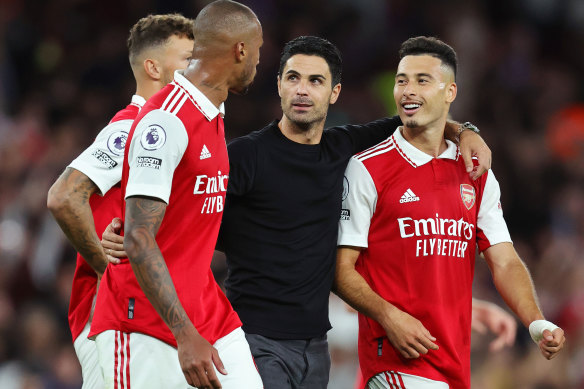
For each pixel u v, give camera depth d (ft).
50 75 148.77
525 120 153.99
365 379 53.42
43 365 101.24
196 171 43.93
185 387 45.03
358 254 52.37
